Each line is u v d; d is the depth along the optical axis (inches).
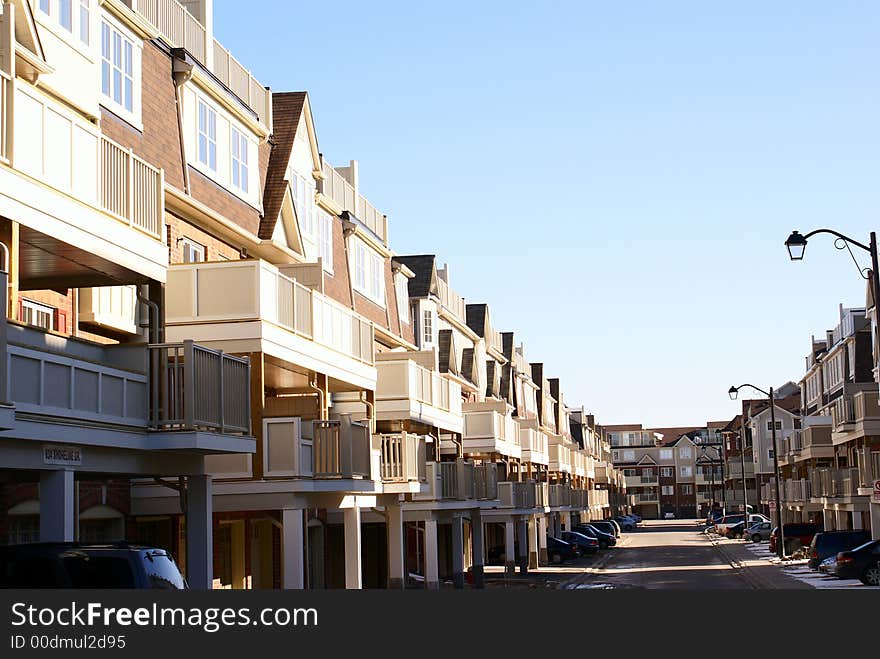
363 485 984.3
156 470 666.2
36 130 539.5
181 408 659.4
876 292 940.0
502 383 2792.8
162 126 901.2
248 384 748.0
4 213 508.4
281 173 1151.0
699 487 7032.5
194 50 997.2
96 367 591.8
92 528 817.5
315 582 1289.4
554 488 2701.8
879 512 1935.3
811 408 3494.1
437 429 1515.7
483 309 2689.5
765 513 4672.7
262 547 1145.4
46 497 560.4
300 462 864.9
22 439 526.6
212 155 1000.9
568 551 2434.8
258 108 1133.1
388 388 1327.5
